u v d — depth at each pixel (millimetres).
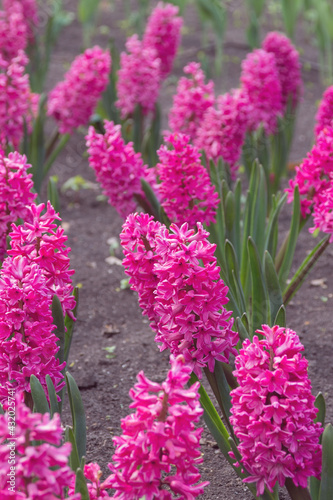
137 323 4348
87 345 4062
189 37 10883
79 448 2221
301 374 1929
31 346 2152
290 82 5980
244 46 10414
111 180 3434
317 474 2041
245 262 3559
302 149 7305
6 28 5883
